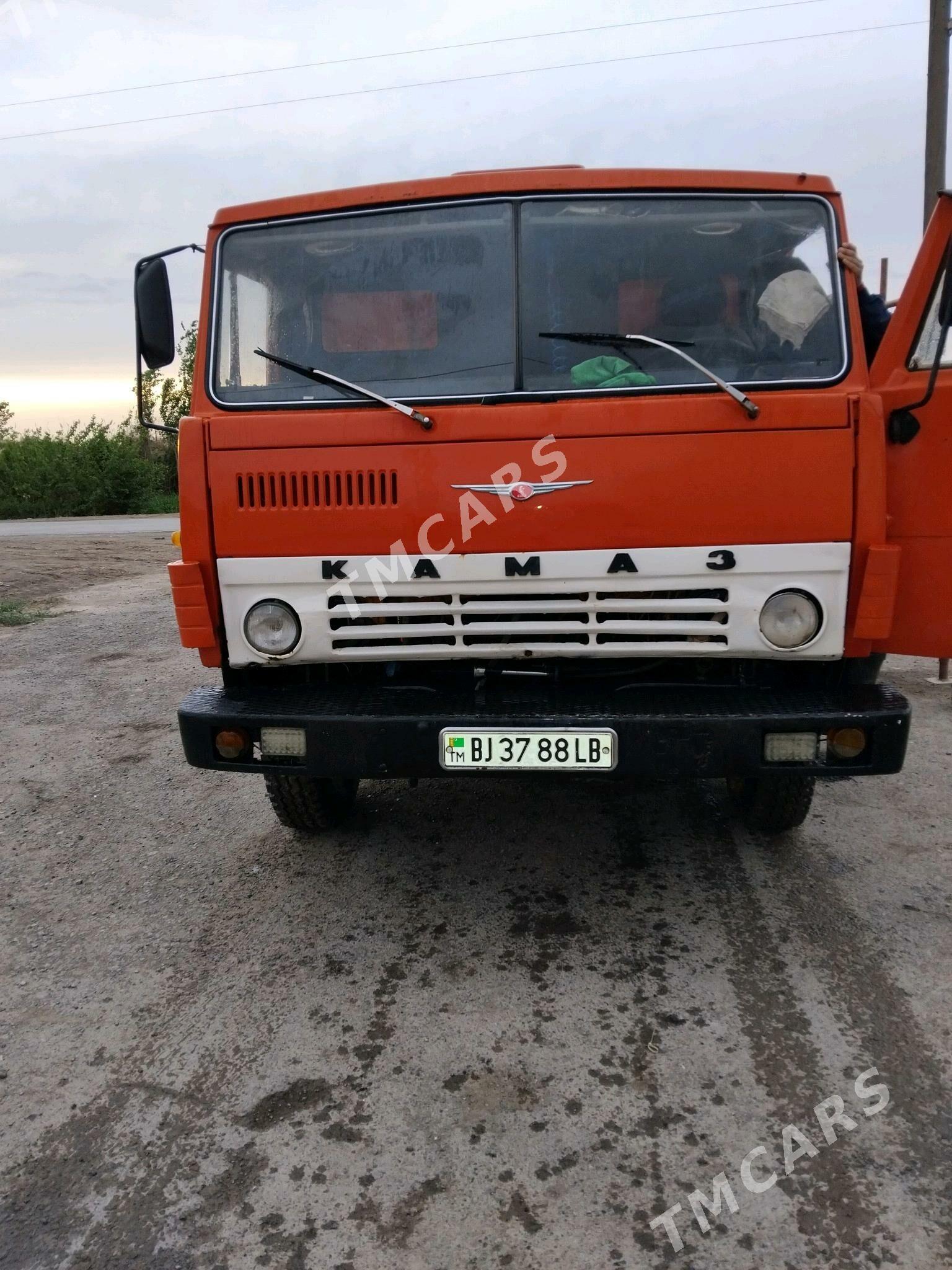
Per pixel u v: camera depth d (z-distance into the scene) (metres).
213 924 3.54
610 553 3.04
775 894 3.61
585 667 3.36
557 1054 2.71
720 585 3.03
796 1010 2.87
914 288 2.98
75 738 5.87
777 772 2.94
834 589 3.02
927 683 6.39
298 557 3.15
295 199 3.36
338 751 3.06
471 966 3.18
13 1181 2.31
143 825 4.52
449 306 3.28
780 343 3.19
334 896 3.71
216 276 3.40
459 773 3.02
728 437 2.98
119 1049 2.81
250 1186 2.27
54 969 3.27
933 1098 2.48
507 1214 2.17
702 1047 2.71
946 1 9.04
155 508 33.44
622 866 3.88
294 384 3.29
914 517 3.03
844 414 2.95
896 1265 2.00
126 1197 2.25
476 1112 2.49
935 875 3.73
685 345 3.21
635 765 2.96
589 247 3.25
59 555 16.61
